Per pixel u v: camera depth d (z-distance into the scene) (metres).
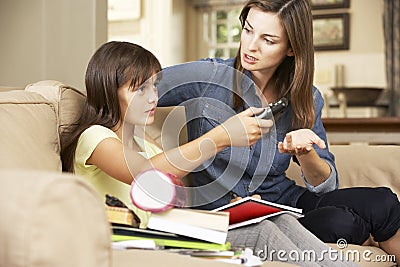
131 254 1.24
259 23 1.90
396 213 1.95
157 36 7.19
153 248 1.33
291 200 2.16
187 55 7.96
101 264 0.95
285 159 2.06
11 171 0.95
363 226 1.93
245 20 1.98
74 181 0.93
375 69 7.31
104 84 1.73
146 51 1.80
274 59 1.94
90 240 0.93
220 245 1.35
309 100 2.02
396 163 2.40
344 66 7.41
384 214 1.94
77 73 2.79
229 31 7.86
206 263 1.21
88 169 1.66
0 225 0.88
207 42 7.93
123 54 1.74
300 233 1.59
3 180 0.92
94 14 2.80
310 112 2.03
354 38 7.39
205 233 1.35
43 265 0.88
